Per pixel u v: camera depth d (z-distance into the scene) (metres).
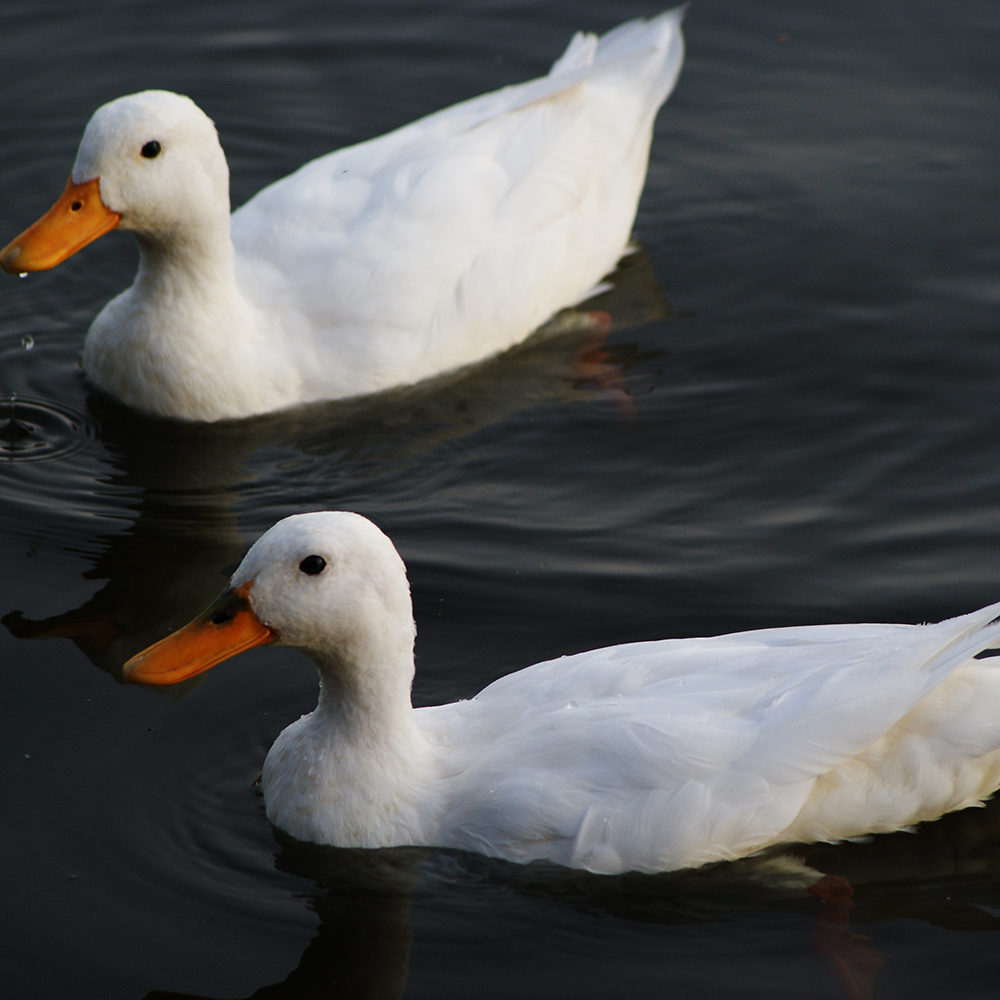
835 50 17.22
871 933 8.12
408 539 11.13
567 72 14.18
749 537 11.14
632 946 8.05
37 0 18.02
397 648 8.50
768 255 14.52
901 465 11.88
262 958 7.89
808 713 8.23
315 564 8.30
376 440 12.32
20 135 15.85
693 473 11.88
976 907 8.27
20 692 9.64
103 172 11.88
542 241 13.41
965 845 8.64
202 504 11.52
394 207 13.01
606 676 8.70
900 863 8.54
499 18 17.86
